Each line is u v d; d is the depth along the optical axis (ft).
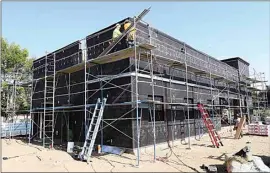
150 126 33.30
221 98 59.67
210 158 28.55
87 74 38.04
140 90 32.50
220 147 35.88
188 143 39.19
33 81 48.78
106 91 34.42
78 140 38.09
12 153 32.42
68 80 42.57
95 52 37.65
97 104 32.09
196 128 44.86
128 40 30.83
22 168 24.03
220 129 55.72
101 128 33.86
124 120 31.37
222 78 54.54
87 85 37.65
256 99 82.12
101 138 33.55
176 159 27.96
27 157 29.68
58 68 45.68
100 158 28.48
